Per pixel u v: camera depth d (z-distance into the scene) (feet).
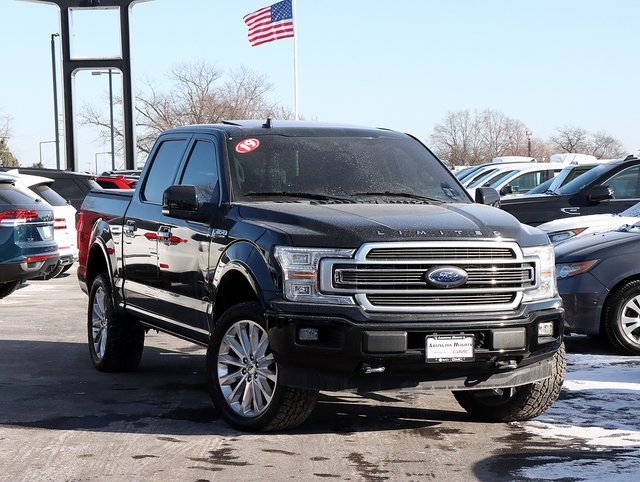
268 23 119.85
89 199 33.24
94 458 20.47
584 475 19.02
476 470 19.49
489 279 21.50
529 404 23.15
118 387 28.37
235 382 23.18
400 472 19.39
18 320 43.80
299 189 24.75
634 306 33.24
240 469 19.61
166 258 26.61
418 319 20.97
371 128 27.86
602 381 28.25
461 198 25.81
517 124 330.54
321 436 22.31
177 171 27.48
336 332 20.90
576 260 33.71
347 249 21.07
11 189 48.08
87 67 148.36
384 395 26.99
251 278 22.02
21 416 24.47
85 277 32.65
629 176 50.83
